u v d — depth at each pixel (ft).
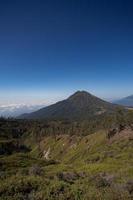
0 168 157.48
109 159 235.61
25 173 84.12
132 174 89.92
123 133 421.59
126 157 225.76
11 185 57.67
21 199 51.83
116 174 88.53
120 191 55.01
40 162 214.48
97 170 125.59
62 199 51.72
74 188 57.62
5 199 51.31
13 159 211.41
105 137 438.81
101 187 60.64
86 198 52.11
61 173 80.07
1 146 457.27
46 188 57.16
